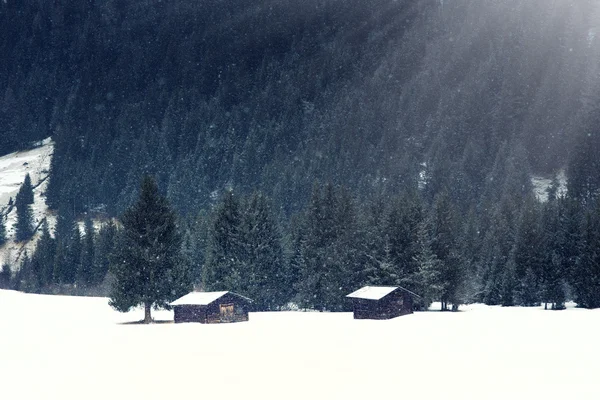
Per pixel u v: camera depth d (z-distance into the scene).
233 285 117.81
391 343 64.75
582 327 80.00
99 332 80.81
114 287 95.88
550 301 127.62
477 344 62.97
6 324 94.50
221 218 126.19
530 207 164.25
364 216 140.50
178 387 41.91
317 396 38.47
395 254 118.31
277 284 127.44
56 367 51.25
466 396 37.94
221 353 58.69
